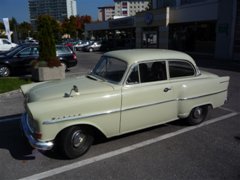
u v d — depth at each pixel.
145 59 4.75
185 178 3.72
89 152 4.50
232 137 5.09
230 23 18.56
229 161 4.17
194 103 5.36
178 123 5.83
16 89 9.15
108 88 4.49
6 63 12.40
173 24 25.86
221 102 5.88
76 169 3.99
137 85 4.67
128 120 4.61
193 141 4.91
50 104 3.94
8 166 4.11
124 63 4.69
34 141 3.97
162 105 4.94
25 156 4.41
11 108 7.09
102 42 34.75
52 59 10.66
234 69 13.74
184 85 5.16
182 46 25.67
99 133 4.82
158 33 27.42
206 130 5.44
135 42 33.25
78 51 34.47
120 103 4.45
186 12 23.02
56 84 4.89
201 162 4.14
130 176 3.78
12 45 24.05
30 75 13.09
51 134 3.92
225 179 3.69
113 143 4.84
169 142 4.88
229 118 6.15
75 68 15.66
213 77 5.75
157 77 4.93
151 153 4.46
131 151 4.54
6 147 4.76
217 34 19.89
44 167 4.06
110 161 4.21
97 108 4.23
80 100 4.10
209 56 21.69
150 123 4.91
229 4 18.42
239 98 7.86
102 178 3.74
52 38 10.72
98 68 5.32
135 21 31.64
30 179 3.75
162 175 3.79
